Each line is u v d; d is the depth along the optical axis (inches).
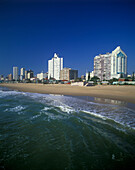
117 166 106.3
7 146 140.9
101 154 124.6
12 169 104.3
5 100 506.3
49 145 143.1
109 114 265.3
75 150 132.9
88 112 286.0
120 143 144.8
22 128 193.6
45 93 893.8
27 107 359.3
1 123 215.6
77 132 177.5
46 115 269.4
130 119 228.2
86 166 107.5
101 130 182.5
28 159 118.0
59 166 108.1
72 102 447.2
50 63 7362.2
